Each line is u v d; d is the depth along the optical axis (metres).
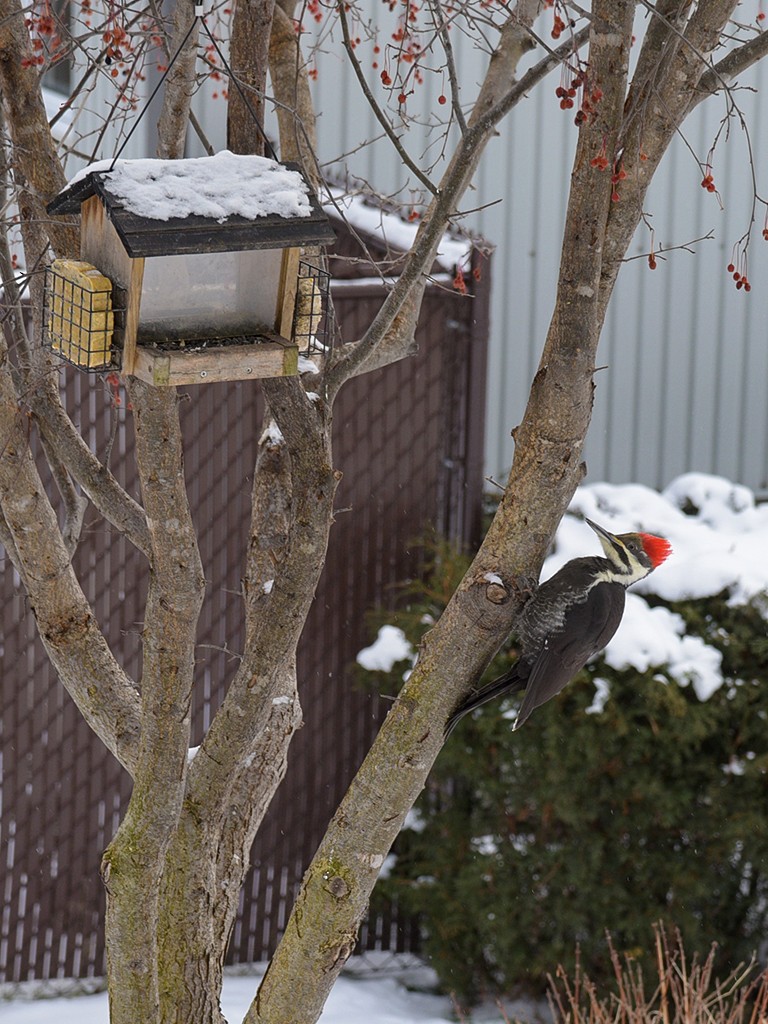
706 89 5.26
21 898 9.73
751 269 13.01
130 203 4.46
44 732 9.54
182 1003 6.07
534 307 12.68
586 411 5.21
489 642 5.41
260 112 5.17
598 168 4.83
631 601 9.23
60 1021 9.38
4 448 5.57
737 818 8.99
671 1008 9.13
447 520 10.20
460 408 10.02
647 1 4.92
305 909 5.72
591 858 9.12
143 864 5.48
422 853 9.90
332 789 10.16
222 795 5.87
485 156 12.36
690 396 13.16
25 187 5.46
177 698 5.26
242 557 9.70
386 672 9.66
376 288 9.57
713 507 10.37
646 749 8.92
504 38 6.73
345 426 9.86
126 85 5.48
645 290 12.86
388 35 11.91
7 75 5.46
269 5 5.05
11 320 5.89
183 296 4.75
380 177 12.28
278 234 4.60
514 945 9.40
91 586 9.44
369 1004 9.68
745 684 8.95
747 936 9.47
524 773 9.19
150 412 4.90
